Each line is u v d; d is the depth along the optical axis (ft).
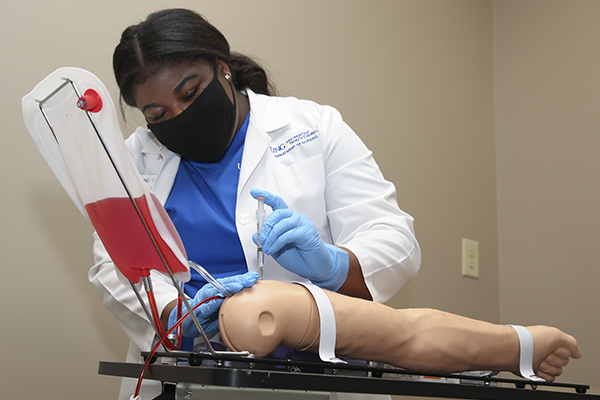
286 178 3.71
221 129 3.43
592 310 6.81
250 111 3.96
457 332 2.77
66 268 4.90
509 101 8.20
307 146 3.82
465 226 7.53
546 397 2.32
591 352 6.73
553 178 7.50
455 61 7.93
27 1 4.96
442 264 7.13
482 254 7.66
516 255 7.72
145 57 3.10
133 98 3.34
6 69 4.81
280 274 3.52
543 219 7.52
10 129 4.79
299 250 2.93
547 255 7.39
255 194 3.06
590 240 6.98
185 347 3.11
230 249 3.58
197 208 3.70
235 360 2.02
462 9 8.20
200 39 3.23
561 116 7.54
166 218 2.27
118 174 2.05
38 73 4.93
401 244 3.37
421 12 7.64
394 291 3.39
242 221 3.53
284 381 1.80
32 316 4.66
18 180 4.78
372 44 7.01
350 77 6.70
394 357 2.64
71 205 5.03
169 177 3.92
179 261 2.30
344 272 3.07
